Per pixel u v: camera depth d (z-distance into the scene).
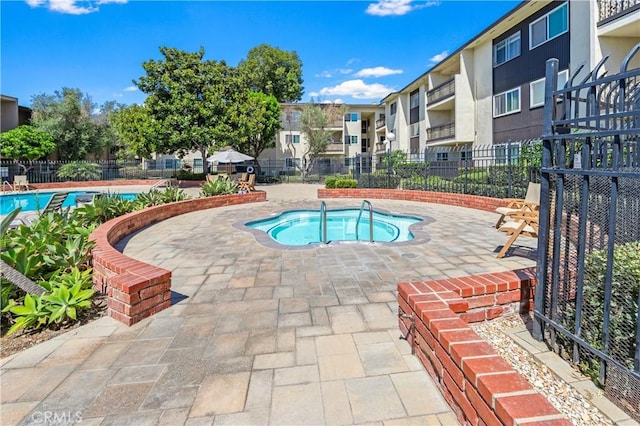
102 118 29.83
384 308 3.43
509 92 16.67
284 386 2.23
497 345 2.48
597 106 2.13
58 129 25.73
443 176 12.84
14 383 2.30
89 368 2.46
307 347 2.71
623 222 2.13
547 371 2.17
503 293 2.86
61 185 21.42
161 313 3.36
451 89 20.27
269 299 3.71
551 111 2.36
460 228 7.55
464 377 1.77
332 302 3.60
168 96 21.00
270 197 15.66
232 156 17.86
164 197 10.53
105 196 8.57
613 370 1.90
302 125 29.77
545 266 2.44
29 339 2.88
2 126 25.73
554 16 13.89
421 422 1.89
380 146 34.38
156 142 20.23
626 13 9.66
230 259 5.31
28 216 10.55
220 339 2.85
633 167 2.26
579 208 2.23
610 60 10.72
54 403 2.10
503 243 6.14
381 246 6.00
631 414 1.78
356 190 14.56
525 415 1.36
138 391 2.20
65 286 3.30
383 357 2.54
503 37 17.00
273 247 6.05
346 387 2.21
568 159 2.54
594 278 2.13
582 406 1.85
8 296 3.43
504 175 10.35
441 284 2.86
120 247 6.16
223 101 21.22
